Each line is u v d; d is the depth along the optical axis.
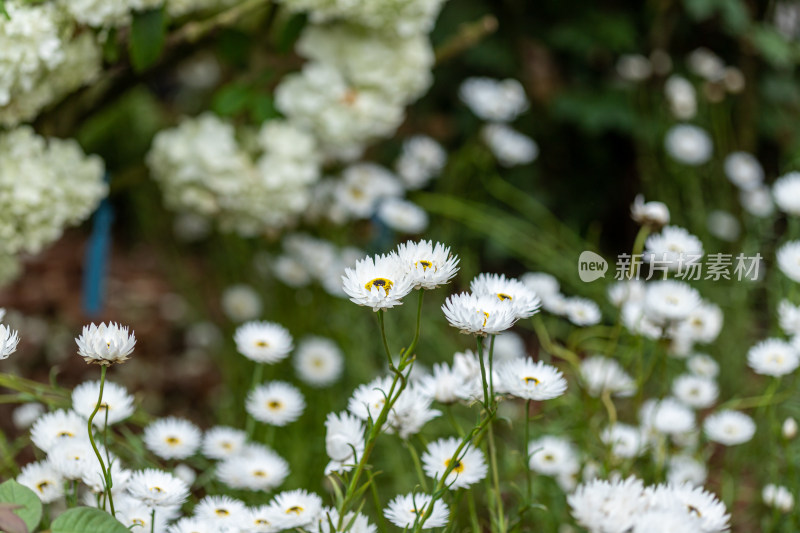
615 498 1.39
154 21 1.76
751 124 2.92
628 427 1.69
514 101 2.34
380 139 2.91
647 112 2.81
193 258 3.00
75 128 1.97
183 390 2.28
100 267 1.97
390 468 1.77
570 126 2.93
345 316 2.07
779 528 1.65
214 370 2.36
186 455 1.57
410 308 2.13
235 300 2.21
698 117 2.85
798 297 1.81
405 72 2.05
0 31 1.65
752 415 1.92
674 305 1.58
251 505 1.63
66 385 2.22
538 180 2.92
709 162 2.77
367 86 2.04
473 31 2.17
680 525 1.36
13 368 2.18
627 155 2.95
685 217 2.67
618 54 2.93
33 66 1.67
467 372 1.51
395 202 2.17
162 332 2.52
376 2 1.88
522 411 1.84
